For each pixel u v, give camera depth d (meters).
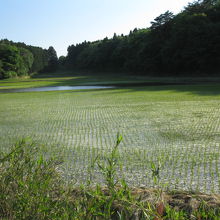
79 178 5.79
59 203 2.58
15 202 2.58
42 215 2.44
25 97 26.61
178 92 23.11
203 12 59.66
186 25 54.78
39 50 140.88
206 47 51.28
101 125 11.45
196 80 45.06
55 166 3.23
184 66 58.03
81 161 6.98
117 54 89.12
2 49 95.31
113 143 8.61
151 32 68.38
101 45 107.75
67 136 9.89
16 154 3.18
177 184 5.27
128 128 10.61
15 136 10.37
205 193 4.78
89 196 2.62
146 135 9.37
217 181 5.34
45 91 33.34
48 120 13.39
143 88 30.09
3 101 23.94
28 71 118.50
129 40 88.75
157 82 44.03
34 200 2.53
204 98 18.08
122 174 5.91
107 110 15.44
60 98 23.97
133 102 18.20
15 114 15.96
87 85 42.62
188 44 54.16
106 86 38.00
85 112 15.23
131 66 76.50
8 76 91.00
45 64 135.50
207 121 11.10
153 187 5.17
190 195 3.88
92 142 8.88
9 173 2.91
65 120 13.12
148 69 68.19
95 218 2.47
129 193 2.51
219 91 21.91
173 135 9.17
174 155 7.09
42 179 2.83
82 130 10.74
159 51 64.75
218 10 57.28
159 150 7.59
